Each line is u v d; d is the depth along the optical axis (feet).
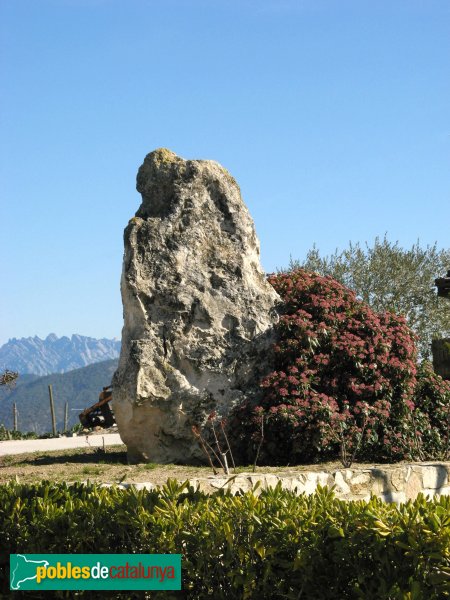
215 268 38.75
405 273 92.38
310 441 35.68
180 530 18.71
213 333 37.55
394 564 16.11
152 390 36.42
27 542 20.79
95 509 20.31
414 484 31.91
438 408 40.04
